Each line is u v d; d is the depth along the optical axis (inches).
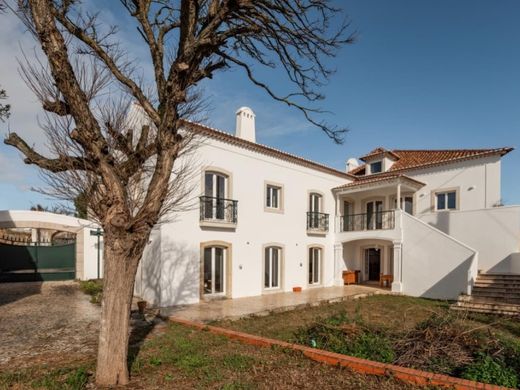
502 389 168.1
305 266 653.9
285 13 235.6
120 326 188.1
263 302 483.5
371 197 767.1
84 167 190.7
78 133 176.4
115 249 184.9
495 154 647.8
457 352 212.1
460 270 550.3
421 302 525.0
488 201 649.6
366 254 792.3
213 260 509.7
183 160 456.8
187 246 467.2
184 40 203.3
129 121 260.1
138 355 237.1
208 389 181.3
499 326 363.9
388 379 189.9
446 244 570.6
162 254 441.4
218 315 389.1
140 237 185.6
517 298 480.7
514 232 578.2
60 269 677.9
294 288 614.9
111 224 181.2
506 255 583.2
